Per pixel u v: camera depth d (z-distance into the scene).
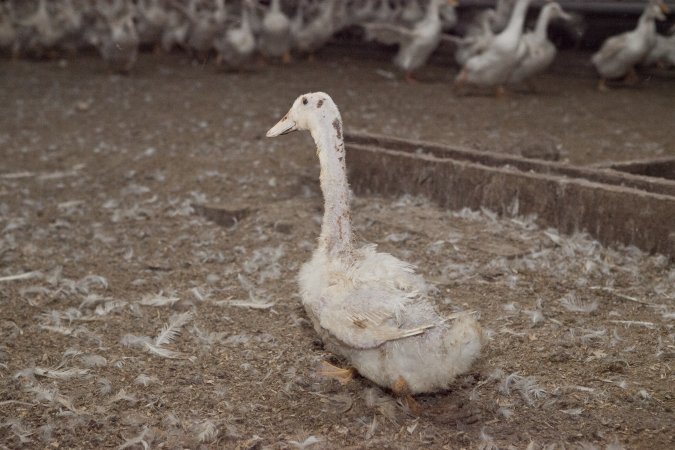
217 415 1.72
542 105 5.23
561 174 2.72
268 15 7.21
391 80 6.53
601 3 6.96
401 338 1.62
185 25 7.91
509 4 7.00
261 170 3.52
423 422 1.69
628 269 2.32
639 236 2.41
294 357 1.93
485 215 2.69
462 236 2.53
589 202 2.49
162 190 3.22
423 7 7.70
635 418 1.70
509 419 1.70
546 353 1.92
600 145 3.96
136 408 1.74
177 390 1.80
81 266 2.46
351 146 3.03
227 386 1.82
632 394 1.77
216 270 2.43
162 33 8.25
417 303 1.67
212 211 2.83
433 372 1.64
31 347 1.98
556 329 2.03
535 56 5.43
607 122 4.62
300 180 3.14
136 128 4.55
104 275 2.39
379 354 1.65
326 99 1.75
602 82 5.94
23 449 1.62
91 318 2.12
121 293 2.27
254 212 2.83
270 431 1.67
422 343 1.63
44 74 6.90
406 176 2.90
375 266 1.71
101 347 1.97
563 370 1.86
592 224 2.49
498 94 5.54
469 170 2.74
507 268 2.32
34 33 7.72
